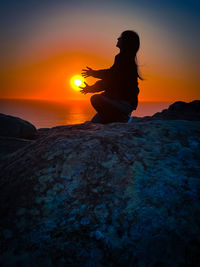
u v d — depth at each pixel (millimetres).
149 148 1053
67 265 688
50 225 785
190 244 684
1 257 702
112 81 2242
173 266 651
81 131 1241
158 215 764
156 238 713
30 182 938
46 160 1025
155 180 881
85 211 817
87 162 979
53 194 879
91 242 735
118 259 690
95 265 685
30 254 712
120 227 759
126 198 836
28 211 833
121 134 1157
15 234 765
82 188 890
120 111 2268
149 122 1317
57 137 1192
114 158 990
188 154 1019
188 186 847
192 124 1299
